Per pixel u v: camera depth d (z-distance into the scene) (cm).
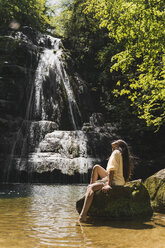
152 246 264
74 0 2411
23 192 803
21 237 291
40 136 1502
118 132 1916
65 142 1455
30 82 1802
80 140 1517
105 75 2195
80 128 1884
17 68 1733
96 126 1928
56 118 1784
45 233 314
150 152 1808
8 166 1322
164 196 520
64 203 582
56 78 1944
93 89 2206
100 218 417
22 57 1842
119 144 449
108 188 420
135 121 1902
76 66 2259
